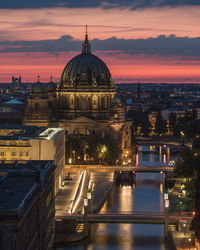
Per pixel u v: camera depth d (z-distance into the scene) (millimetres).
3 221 133125
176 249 188375
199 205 184000
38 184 172000
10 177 179875
